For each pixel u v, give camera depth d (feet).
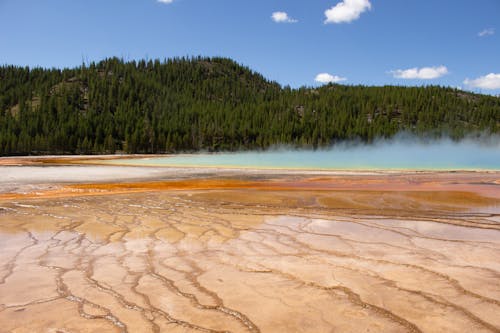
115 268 15.21
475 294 11.56
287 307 10.93
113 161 130.21
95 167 90.02
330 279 13.29
